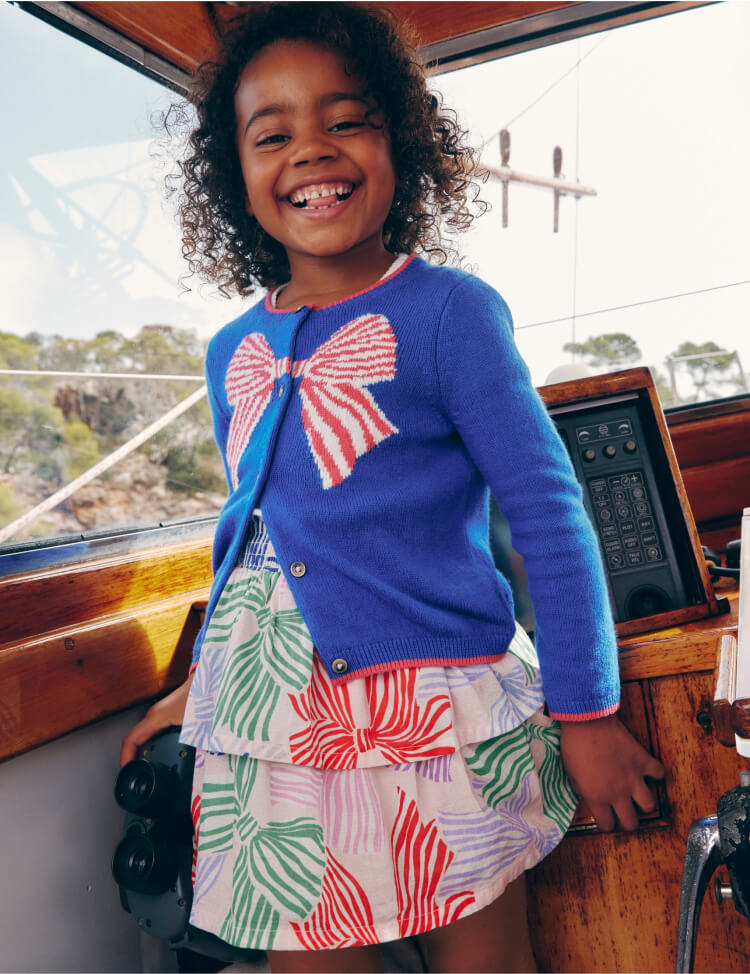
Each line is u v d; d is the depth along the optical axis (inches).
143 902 37.1
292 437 32.1
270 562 32.4
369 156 33.8
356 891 28.4
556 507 30.4
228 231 43.6
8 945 36.0
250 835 29.5
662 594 37.9
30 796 37.8
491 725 30.0
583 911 34.8
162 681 44.0
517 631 35.6
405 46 38.1
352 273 35.2
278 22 35.0
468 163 46.8
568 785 33.3
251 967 42.3
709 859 23.4
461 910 28.5
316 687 30.2
